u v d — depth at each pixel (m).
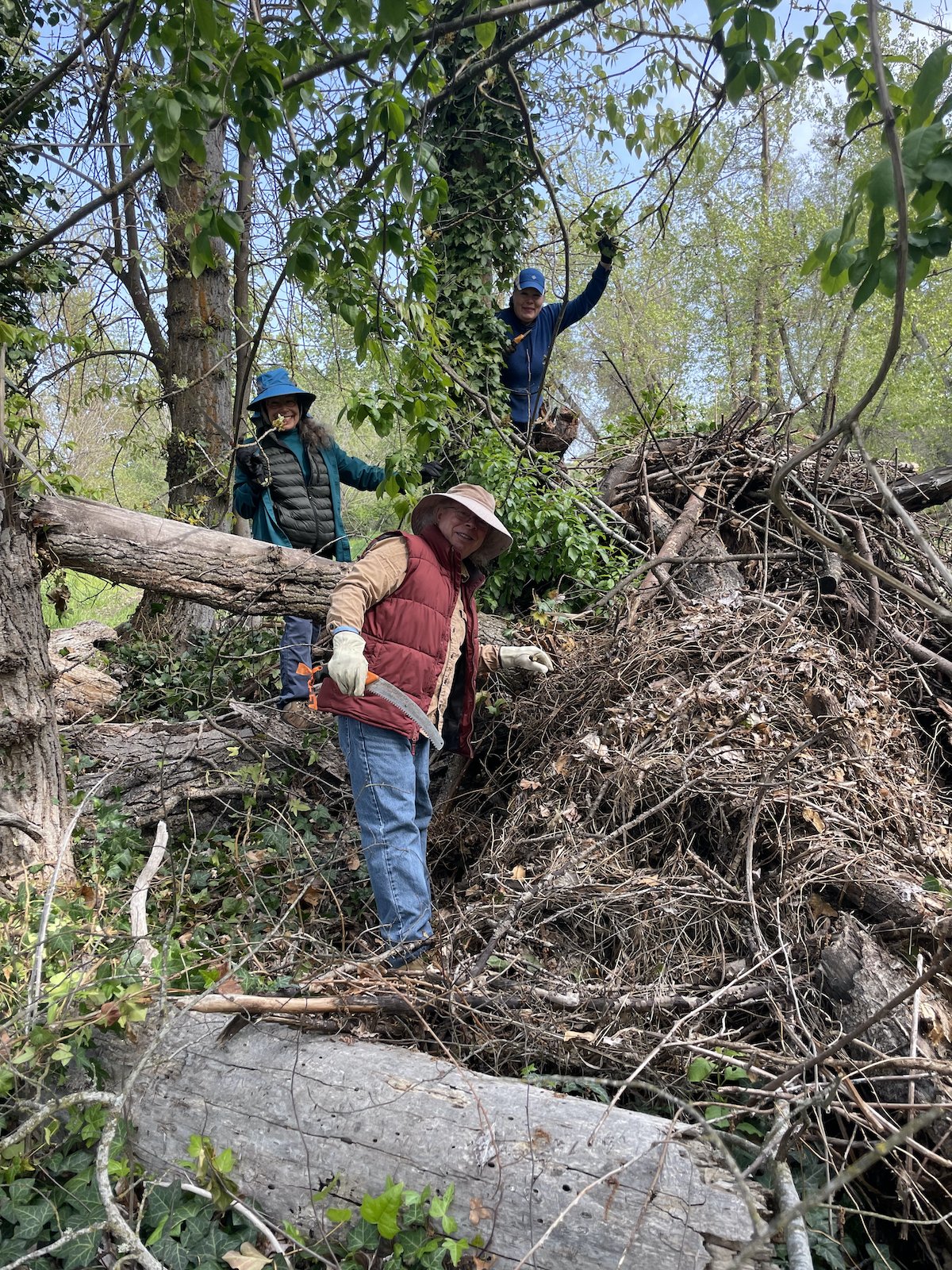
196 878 3.57
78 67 3.27
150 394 6.13
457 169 6.46
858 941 2.44
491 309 6.08
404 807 2.97
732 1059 2.17
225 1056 2.27
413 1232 1.90
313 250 2.94
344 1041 2.31
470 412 5.19
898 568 4.39
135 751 4.29
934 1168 2.03
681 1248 1.74
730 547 4.83
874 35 1.46
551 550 4.80
